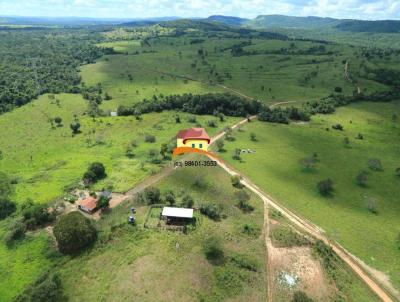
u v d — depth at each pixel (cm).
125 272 6034
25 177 10419
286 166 11544
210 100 17375
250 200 8969
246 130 15000
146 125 15525
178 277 5862
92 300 5591
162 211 7550
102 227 7406
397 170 11431
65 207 8469
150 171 10369
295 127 15900
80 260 6519
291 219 8381
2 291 6128
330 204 9306
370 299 6056
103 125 15588
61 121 16562
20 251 7019
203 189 9275
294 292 5803
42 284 5759
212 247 6366
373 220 8675
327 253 6919
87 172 9800
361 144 14188
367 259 7194
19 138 14488
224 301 5519
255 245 6850
